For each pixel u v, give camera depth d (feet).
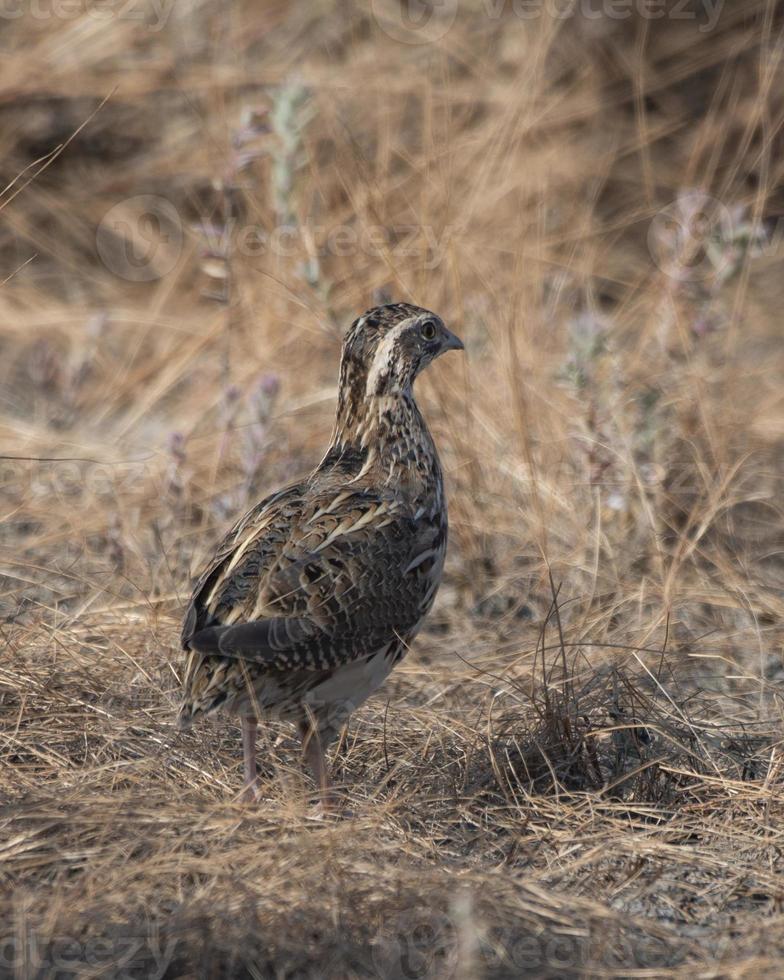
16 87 59.88
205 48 61.93
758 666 35.50
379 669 28.45
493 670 34.63
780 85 61.82
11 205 58.90
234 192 52.39
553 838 26.94
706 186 52.80
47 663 33.19
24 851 24.67
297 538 27.50
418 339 30.25
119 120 60.95
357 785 29.09
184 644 26.48
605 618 36.94
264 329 48.78
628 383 43.98
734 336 50.16
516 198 54.39
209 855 24.73
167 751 29.84
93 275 58.54
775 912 24.80
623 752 30.50
